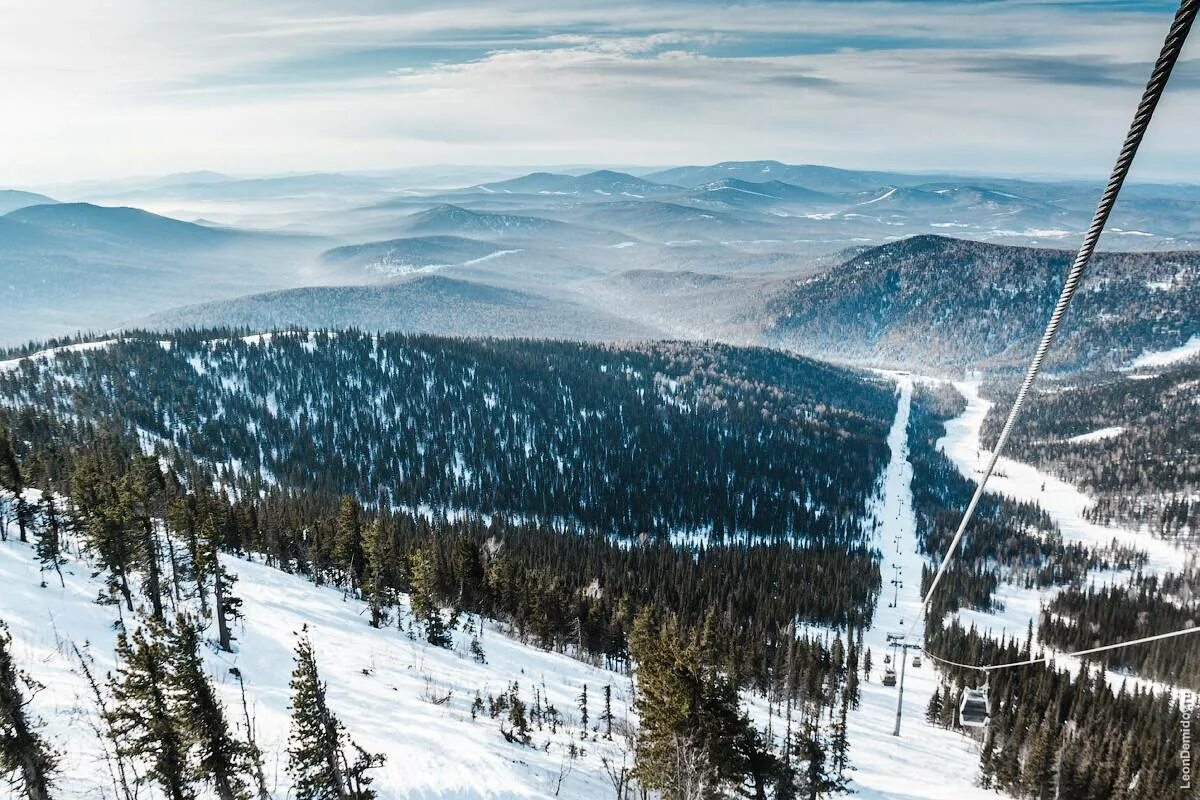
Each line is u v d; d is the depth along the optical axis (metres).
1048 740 74.56
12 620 51.50
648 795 40.94
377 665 62.09
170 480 110.38
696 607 122.44
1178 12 4.85
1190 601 181.00
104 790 32.94
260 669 56.53
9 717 28.62
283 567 99.88
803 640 109.62
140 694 30.25
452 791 38.47
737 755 36.97
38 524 74.44
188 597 67.69
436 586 93.50
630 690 71.31
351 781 33.53
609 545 165.62
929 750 83.62
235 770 31.97
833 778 61.88
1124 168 6.26
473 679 63.91
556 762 46.66
